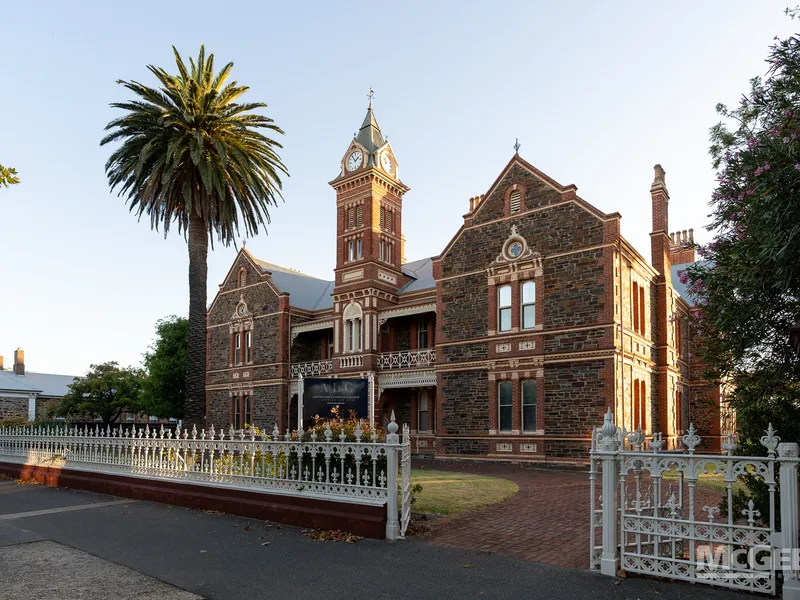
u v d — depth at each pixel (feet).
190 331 69.97
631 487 50.78
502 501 45.42
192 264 71.05
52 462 58.18
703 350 29.50
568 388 78.02
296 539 31.09
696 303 30.35
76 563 27.20
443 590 22.86
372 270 111.04
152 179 67.82
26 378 198.90
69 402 163.22
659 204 98.37
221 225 75.10
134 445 48.06
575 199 80.23
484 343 87.35
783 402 26.45
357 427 33.06
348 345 113.60
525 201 85.25
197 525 35.01
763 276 24.45
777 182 22.81
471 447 86.79
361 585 23.61
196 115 69.82
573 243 79.82
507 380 84.53
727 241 28.66
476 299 89.25
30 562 27.40
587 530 34.12
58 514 39.73
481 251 89.45
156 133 70.23
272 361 125.18
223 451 40.14
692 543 22.41
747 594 21.18
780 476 20.61
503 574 24.77
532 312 83.46
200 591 23.17
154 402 147.23
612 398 74.13
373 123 120.57
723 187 28.60
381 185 116.37
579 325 77.92
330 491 33.68
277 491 35.68
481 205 90.07
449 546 29.73
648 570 23.39
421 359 102.68
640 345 85.92
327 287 150.00
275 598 22.30
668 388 94.02
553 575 24.44
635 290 86.84
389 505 31.22
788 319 25.70
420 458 96.07
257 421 126.72
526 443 80.74
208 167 68.39
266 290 129.18
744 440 26.99
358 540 30.68
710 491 48.88
